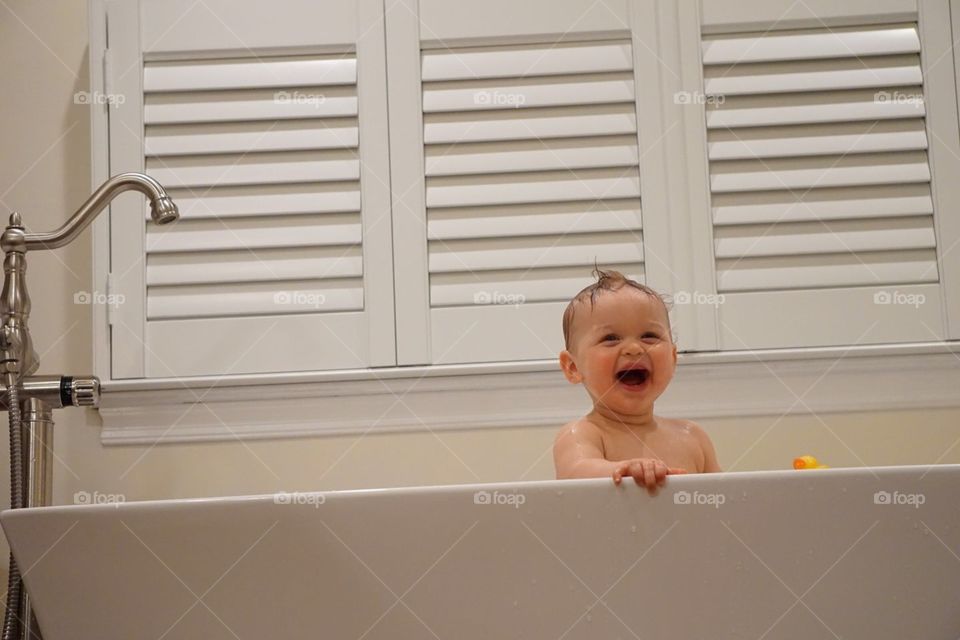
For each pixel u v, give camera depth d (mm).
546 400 1616
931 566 1009
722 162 1677
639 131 1679
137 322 1615
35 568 1023
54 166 1715
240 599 1020
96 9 1687
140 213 1644
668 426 1425
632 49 1698
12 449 1369
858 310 1622
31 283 1677
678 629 1010
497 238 1657
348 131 1686
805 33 1703
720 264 1646
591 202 1667
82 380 1413
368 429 1612
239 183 1664
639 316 1365
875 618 1011
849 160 1676
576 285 1639
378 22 1701
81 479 1597
